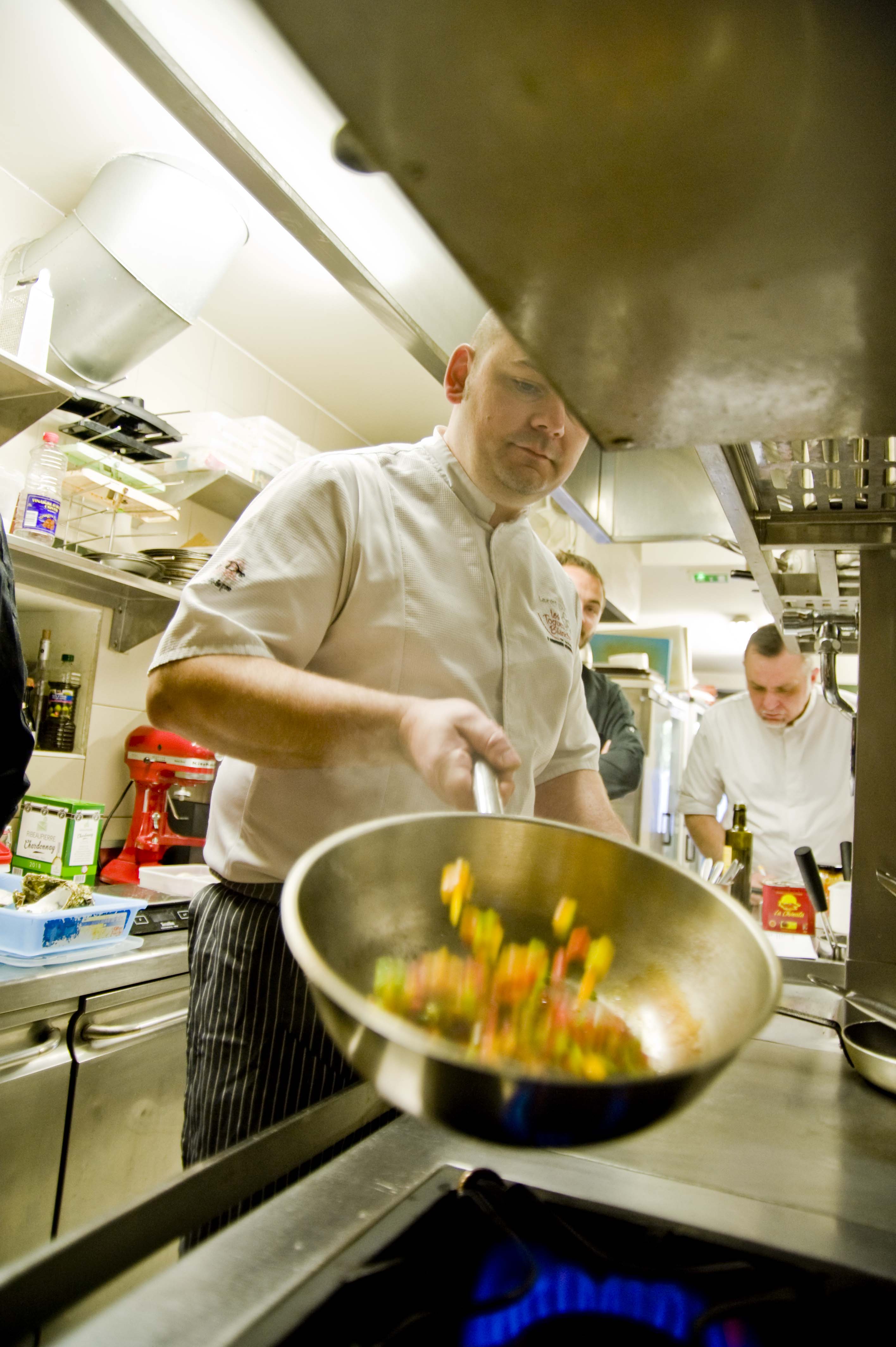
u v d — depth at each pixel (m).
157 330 1.88
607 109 0.37
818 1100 0.77
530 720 1.02
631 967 0.55
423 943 0.54
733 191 0.41
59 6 1.52
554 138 0.39
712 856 2.89
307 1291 0.41
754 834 2.86
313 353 2.66
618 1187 0.56
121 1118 1.48
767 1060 0.88
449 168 0.42
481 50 0.35
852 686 5.52
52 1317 0.35
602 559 3.84
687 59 0.34
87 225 1.74
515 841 0.57
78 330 1.82
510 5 0.33
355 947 0.50
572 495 1.92
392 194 0.63
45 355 1.67
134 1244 0.40
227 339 2.60
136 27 0.49
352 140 0.41
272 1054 0.83
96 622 2.18
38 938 1.41
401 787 0.89
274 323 2.50
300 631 0.84
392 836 0.53
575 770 1.14
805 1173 0.61
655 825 3.70
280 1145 0.51
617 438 0.71
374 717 0.67
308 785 0.87
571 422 0.94
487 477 0.95
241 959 0.85
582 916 0.57
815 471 0.91
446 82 0.37
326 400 2.98
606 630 5.16
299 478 0.88
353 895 0.50
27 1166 1.33
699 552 4.31
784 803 2.83
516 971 0.54
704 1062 0.33
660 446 0.71
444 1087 0.33
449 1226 0.47
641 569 4.61
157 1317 0.38
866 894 1.12
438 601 0.93
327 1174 0.53
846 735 2.80
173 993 1.62
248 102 0.54
